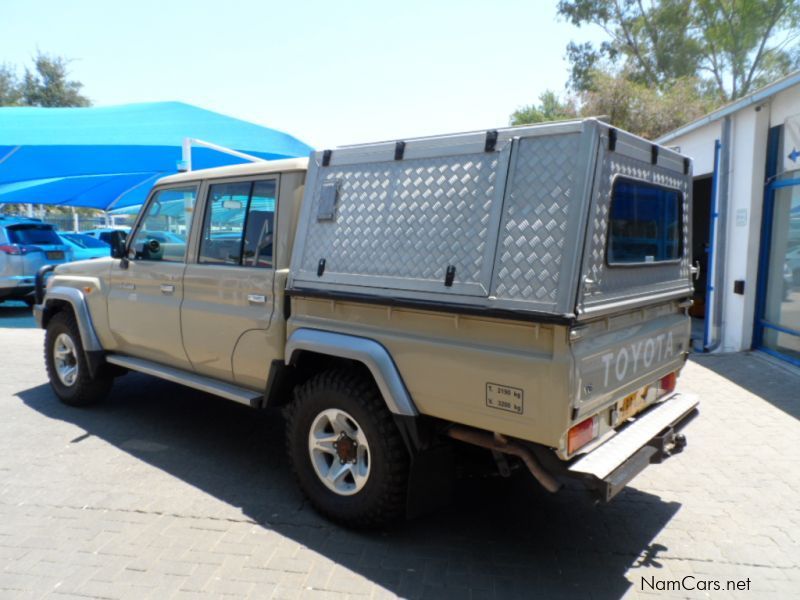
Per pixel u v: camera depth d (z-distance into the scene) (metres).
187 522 3.62
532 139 2.77
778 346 7.50
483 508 3.87
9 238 12.25
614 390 3.05
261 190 4.02
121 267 5.11
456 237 2.96
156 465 4.49
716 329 8.29
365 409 3.31
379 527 3.46
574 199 2.61
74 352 5.71
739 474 4.35
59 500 3.89
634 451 2.99
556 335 2.62
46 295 5.85
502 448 2.96
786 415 5.54
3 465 4.46
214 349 4.28
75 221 26.88
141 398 6.19
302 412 3.64
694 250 11.61
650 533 3.55
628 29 26.64
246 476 4.32
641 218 3.28
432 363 3.02
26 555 3.24
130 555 3.25
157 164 13.22
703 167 8.95
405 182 3.21
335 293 3.39
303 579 3.04
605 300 2.89
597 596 2.94
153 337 4.82
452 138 3.05
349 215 3.45
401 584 3.01
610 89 20.34
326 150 3.64
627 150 3.07
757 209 7.68
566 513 3.81
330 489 3.58
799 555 3.32
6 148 11.18
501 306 2.74
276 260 3.86
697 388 6.43
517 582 3.04
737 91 24.72
